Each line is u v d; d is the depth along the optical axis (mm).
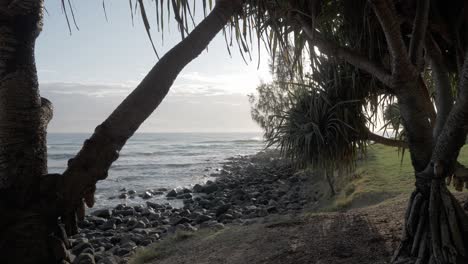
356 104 5371
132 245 7773
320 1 3555
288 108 6629
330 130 5688
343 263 3389
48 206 1659
